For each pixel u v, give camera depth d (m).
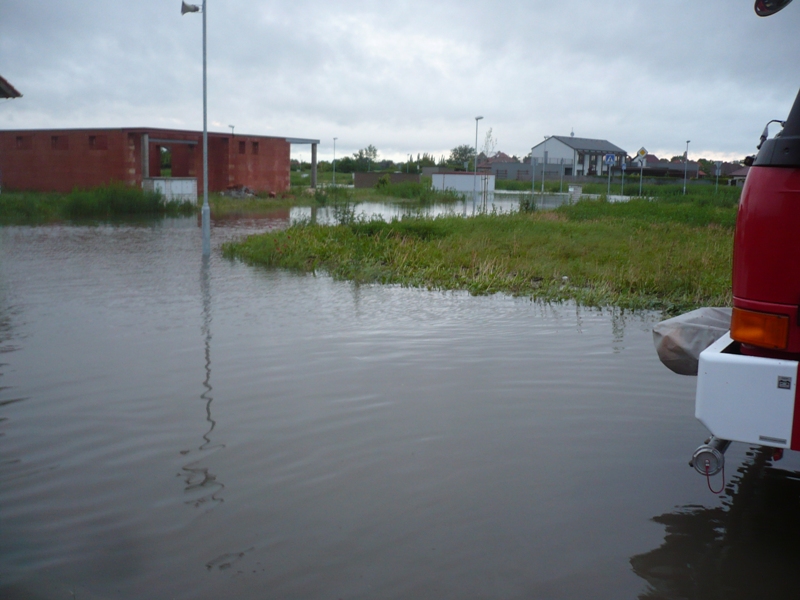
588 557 3.66
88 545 3.77
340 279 14.22
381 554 3.68
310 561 3.61
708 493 4.45
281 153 47.94
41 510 4.17
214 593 3.33
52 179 41.78
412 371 7.30
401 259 15.95
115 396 6.39
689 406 6.23
